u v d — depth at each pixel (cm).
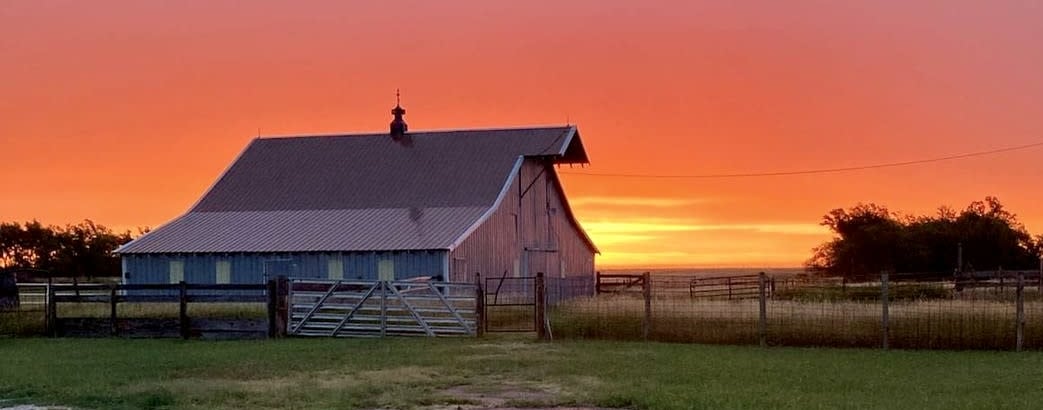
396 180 5341
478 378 2064
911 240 8431
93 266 8819
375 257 4572
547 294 3234
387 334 3178
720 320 2784
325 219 5034
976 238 8312
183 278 4809
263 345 2858
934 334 2608
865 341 2658
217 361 2409
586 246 6400
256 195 5412
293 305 3209
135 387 1939
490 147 5472
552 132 5534
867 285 4919
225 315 3719
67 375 2128
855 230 8894
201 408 1700
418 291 3650
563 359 2392
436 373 2148
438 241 4572
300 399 1786
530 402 1752
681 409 1642
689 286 4900
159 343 2975
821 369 2172
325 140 5744
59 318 3256
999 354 2477
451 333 3125
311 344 2878
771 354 2480
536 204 5591
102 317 3384
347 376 2114
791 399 1731
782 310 2747
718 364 2264
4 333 3259
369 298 3200
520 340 2911
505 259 5128
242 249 4734
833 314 2706
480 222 4825
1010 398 1759
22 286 4097
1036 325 2586
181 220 5250
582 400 1762
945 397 1775
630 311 2923
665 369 2173
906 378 2025
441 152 5494
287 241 4778
